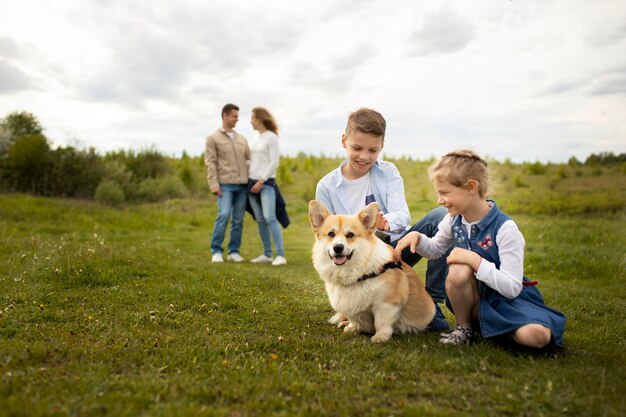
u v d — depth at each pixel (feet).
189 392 6.74
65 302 12.05
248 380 7.30
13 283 13.55
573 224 32.42
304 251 27.55
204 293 13.57
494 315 9.23
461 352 8.91
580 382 7.45
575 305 13.84
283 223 23.48
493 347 9.33
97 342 8.94
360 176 12.75
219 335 9.90
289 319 11.90
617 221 34.58
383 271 10.36
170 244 28.14
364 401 6.81
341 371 7.95
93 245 21.11
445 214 12.24
